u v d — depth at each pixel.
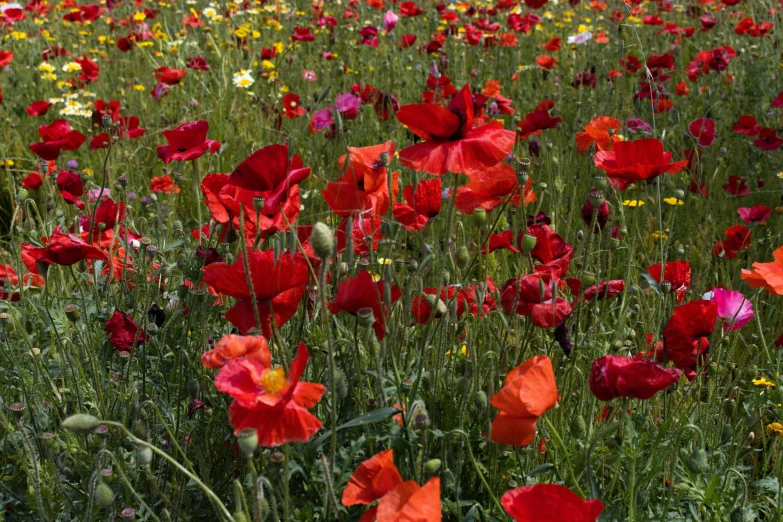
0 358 1.90
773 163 3.11
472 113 1.62
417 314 1.71
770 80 3.67
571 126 3.26
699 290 2.18
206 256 1.75
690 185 2.76
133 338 1.73
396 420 1.64
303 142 3.17
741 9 5.07
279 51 4.20
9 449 1.80
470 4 5.37
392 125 3.10
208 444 1.73
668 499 1.66
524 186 1.82
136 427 1.60
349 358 1.74
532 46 4.78
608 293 1.83
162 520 1.65
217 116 3.40
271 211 1.62
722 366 1.94
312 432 1.46
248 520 1.50
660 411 1.89
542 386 1.50
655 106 3.03
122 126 2.98
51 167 2.52
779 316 2.18
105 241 1.98
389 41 4.64
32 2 5.21
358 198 1.70
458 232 2.00
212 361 1.49
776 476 1.84
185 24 4.54
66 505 1.70
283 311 1.59
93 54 4.54
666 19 5.38
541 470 1.61
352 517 1.58
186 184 2.89
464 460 1.70
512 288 1.68
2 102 3.65
